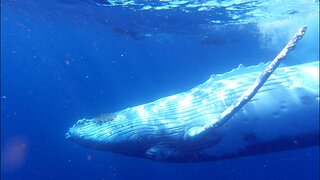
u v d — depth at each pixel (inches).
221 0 697.0
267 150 339.3
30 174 1304.1
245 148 341.1
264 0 708.0
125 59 2377.0
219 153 354.3
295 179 1151.0
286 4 754.8
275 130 321.1
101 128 410.6
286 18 906.1
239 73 370.3
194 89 383.9
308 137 318.3
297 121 313.1
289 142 325.1
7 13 1437.0
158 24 972.6
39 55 3348.9
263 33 1008.9
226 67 1505.9
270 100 319.9
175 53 1841.8
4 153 1555.1
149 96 1763.0
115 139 396.8
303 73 325.1
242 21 920.3
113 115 413.7
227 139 339.9
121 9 816.3
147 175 1209.4
